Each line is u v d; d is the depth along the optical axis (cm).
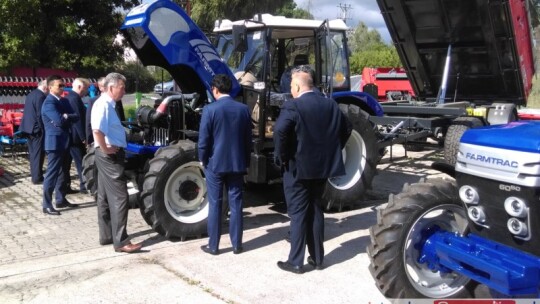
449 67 924
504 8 748
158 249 537
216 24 731
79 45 1333
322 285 446
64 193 705
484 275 324
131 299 422
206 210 577
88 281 457
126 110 904
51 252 528
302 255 473
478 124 838
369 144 687
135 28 585
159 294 430
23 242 560
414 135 820
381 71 1805
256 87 627
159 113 607
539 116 1001
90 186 676
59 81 667
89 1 1309
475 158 327
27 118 820
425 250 373
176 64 587
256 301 415
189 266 489
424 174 920
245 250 532
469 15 792
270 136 640
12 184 852
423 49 912
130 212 681
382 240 378
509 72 866
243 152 512
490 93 936
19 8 1128
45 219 649
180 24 581
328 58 711
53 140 656
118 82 515
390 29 891
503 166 307
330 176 464
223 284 448
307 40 718
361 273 472
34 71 1230
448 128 852
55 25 1236
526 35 839
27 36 1159
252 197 757
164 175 543
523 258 309
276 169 634
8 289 439
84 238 574
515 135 312
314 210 476
